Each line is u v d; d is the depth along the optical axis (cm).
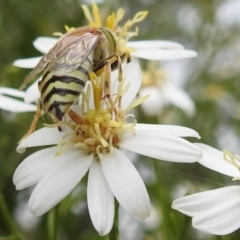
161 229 20
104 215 16
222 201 17
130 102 18
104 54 17
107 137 17
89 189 17
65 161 17
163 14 28
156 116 21
